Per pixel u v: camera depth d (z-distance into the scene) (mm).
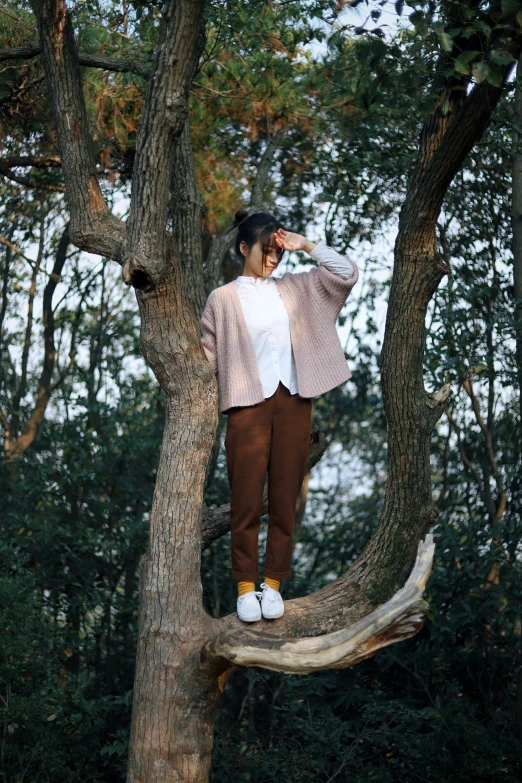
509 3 2707
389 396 3326
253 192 6645
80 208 3352
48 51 3398
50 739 5512
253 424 3193
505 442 7695
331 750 5770
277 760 5676
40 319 9281
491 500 7434
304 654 2889
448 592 6582
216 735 6191
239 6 5105
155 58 3018
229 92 6250
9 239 9070
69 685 5734
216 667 3051
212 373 3240
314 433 3955
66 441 7562
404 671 6688
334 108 6531
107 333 9047
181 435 3201
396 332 3299
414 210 3227
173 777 3049
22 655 5590
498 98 2984
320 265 3275
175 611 3117
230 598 7410
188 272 5074
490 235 7355
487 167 7051
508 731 6043
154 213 2994
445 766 5672
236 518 3186
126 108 6371
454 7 2967
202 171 6930
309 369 3207
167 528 3154
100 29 5621
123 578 7641
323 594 3361
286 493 3180
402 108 5918
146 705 3092
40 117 6305
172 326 3162
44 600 6527
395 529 3330
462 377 6562
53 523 6945
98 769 6059
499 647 6555
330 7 4492
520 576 6410
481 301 6949
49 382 8758
